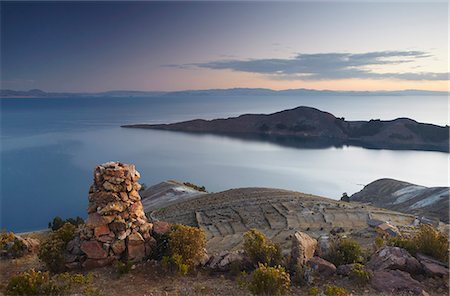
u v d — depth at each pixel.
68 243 17.91
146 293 14.47
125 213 17.78
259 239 17.64
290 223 39.41
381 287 14.01
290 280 15.34
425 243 17.06
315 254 17.73
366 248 21.80
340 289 13.20
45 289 14.00
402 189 113.19
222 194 64.62
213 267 16.88
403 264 15.41
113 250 17.09
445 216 66.50
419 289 13.70
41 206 142.62
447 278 14.62
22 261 19.94
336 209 46.50
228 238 32.16
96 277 15.92
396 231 26.67
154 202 75.56
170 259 16.62
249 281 15.16
